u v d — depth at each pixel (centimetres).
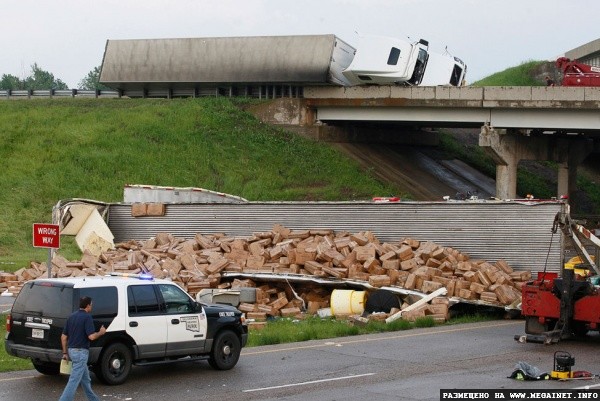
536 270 2889
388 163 6888
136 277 1753
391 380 1686
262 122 7056
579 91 5522
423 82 6519
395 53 6369
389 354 1995
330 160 6662
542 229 2894
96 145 6462
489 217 3003
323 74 6638
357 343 2167
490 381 1664
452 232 3075
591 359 1923
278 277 2962
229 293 2762
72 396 1430
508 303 2633
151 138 6638
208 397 1542
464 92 5969
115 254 3528
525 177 7719
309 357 1961
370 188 6331
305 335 2247
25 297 1683
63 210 4009
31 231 5300
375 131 7238
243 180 6269
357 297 2731
